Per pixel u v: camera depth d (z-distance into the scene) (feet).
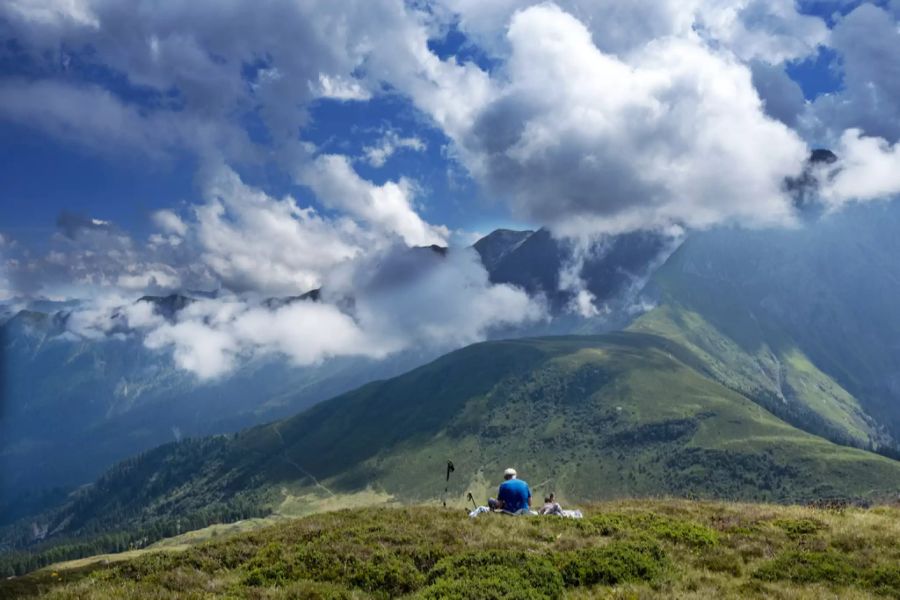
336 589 67.05
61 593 68.90
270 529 94.43
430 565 74.59
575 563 69.77
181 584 70.59
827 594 61.16
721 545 80.12
